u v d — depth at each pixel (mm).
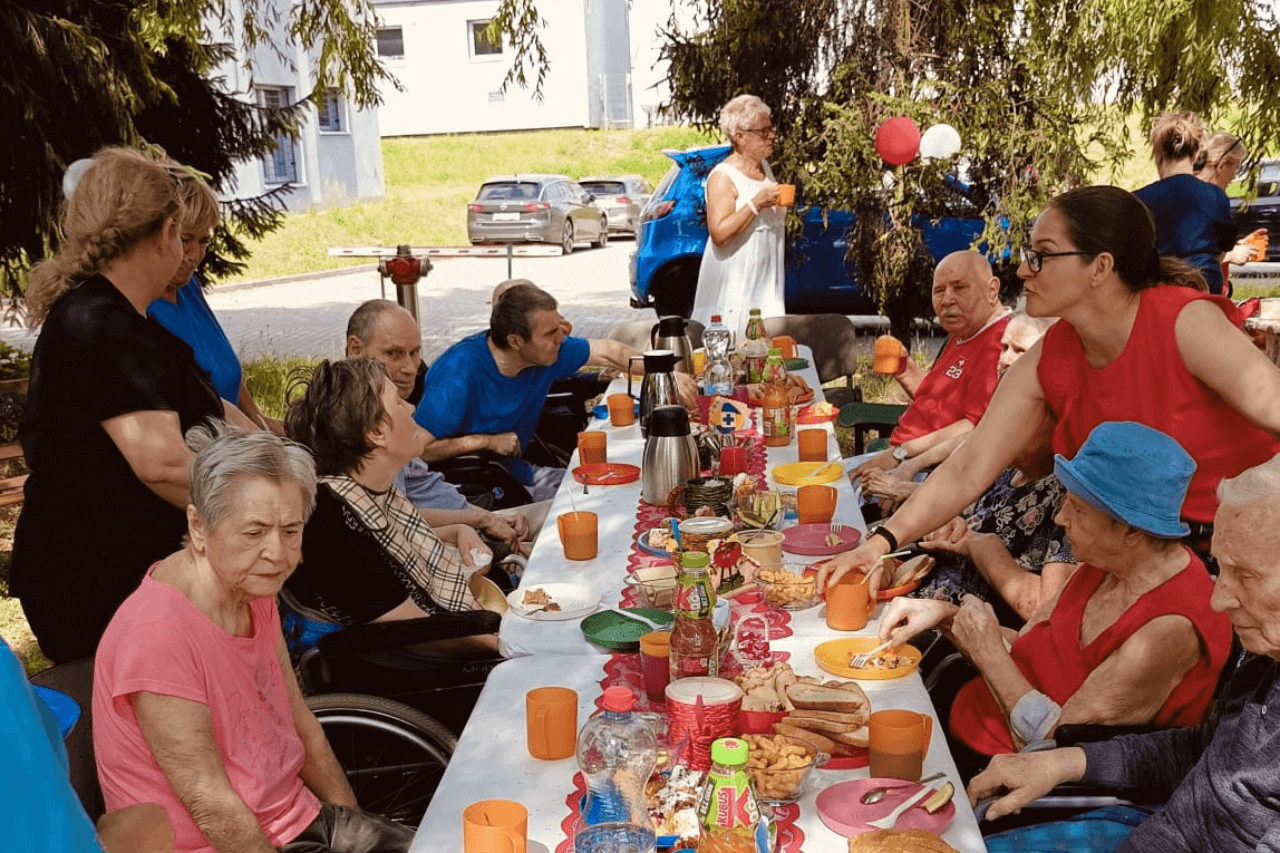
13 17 6492
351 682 3041
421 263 8156
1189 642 2309
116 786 2135
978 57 7961
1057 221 2859
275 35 19953
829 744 2076
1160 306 2850
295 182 22000
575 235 21375
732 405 4324
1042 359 3090
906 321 8656
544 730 2104
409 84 30109
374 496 3109
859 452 5527
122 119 7117
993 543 3180
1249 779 1849
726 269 6781
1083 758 2221
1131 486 2301
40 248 7531
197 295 3938
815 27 8195
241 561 2119
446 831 1905
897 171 7941
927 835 1744
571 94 29750
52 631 2932
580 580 3055
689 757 2004
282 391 9180
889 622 2570
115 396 2812
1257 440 2893
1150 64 7547
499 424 4973
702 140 28297
